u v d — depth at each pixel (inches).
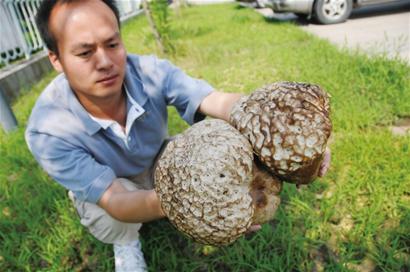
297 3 257.3
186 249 74.9
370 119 104.4
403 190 79.3
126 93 63.8
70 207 87.1
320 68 145.3
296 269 68.4
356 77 129.2
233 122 42.5
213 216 38.1
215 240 39.9
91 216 67.0
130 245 69.9
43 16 52.2
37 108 61.7
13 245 79.4
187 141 40.8
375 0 259.0
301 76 139.6
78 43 49.9
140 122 67.0
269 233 73.4
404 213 74.0
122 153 67.6
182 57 210.4
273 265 67.2
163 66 68.6
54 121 59.9
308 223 75.2
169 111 128.3
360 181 82.0
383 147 91.0
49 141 59.6
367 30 221.6
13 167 106.1
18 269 75.4
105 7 51.9
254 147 39.7
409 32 199.3
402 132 101.4
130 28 333.7
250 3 438.0
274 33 233.5
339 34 221.5
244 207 38.9
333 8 255.1
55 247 76.5
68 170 60.2
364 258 68.4
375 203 75.9
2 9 189.0
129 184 68.6
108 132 63.2
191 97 66.0
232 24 294.5
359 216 74.3
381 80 122.5
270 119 39.0
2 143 121.0
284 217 75.9
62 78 62.3
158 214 50.8
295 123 38.3
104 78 52.4
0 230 83.6
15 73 176.9
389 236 70.3
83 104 60.6
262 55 183.8
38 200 89.4
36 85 188.4
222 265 71.3
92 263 75.3
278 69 156.8
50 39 52.9
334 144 96.0
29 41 208.5
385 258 67.1
